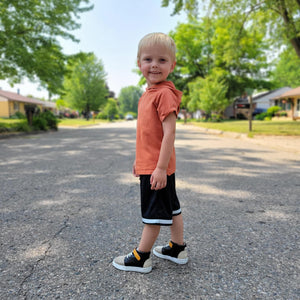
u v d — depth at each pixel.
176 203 1.71
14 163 5.49
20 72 14.03
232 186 3.77
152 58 1.58
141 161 1.61
